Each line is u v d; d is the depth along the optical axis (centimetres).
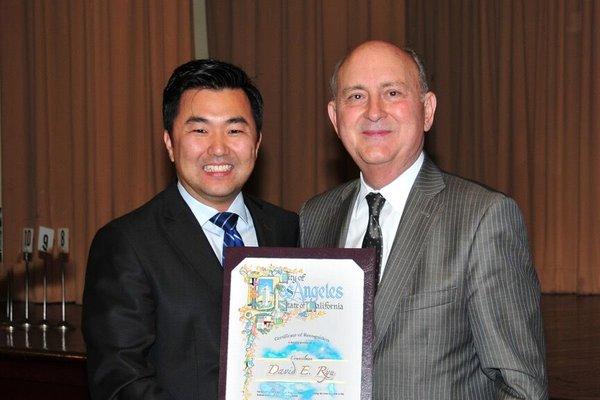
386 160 209
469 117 657
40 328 394
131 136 514
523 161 629
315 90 586
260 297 204
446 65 659
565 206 614
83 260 518
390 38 557
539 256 621
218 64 222
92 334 209
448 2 657
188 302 210
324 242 229
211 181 220
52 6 519
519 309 191
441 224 201
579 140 608
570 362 341
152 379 204
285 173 593
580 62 607
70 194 523
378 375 198
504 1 632
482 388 199
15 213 530
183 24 516
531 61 624
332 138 583
